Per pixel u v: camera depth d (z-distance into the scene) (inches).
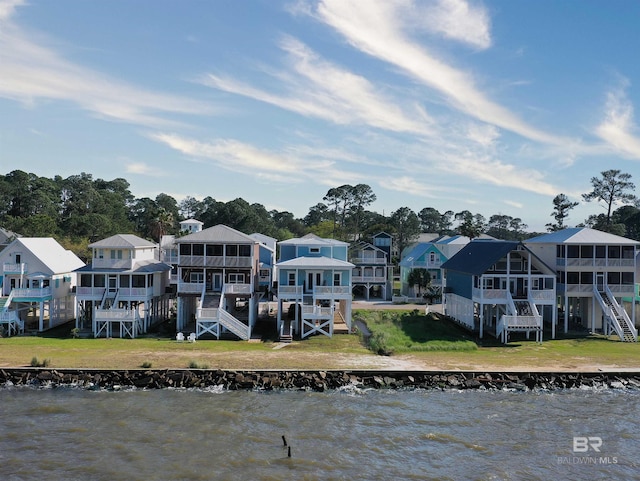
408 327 2069.4
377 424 1169.4
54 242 2368.4
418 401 1333.7
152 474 922.1
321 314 1953.7
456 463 982.4
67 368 1475.1
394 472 943.0
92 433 1098.1
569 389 1449.3
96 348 1743.4
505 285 2020.2
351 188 6053.2
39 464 956.6
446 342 1849.2
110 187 7076.8
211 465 957.8
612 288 2105.1
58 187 5664.4
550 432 1133.7
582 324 2186.3
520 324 1895.9
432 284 3014.3
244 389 1421.0
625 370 1525.6
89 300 2084.2
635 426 1173.1
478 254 2230.6
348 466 962.7
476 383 1460.4
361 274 3024.1
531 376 1487.5
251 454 1005.8
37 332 2032.5
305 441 1070.4
